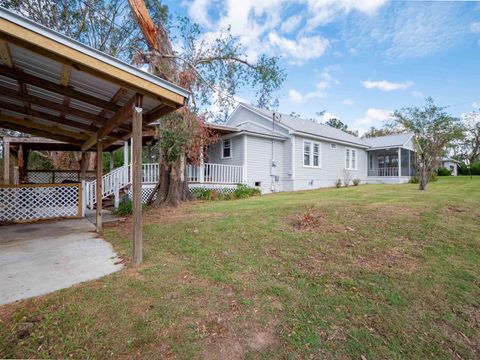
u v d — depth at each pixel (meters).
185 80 8.86
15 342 1.96
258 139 13.83
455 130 10.74
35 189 7.51
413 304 2.53
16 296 2.63
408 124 11.36
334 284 2.89
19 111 5.17
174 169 9.16
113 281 2.97
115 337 2.02
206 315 2.32
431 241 4.05
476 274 3.10
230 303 2.51
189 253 3.90
